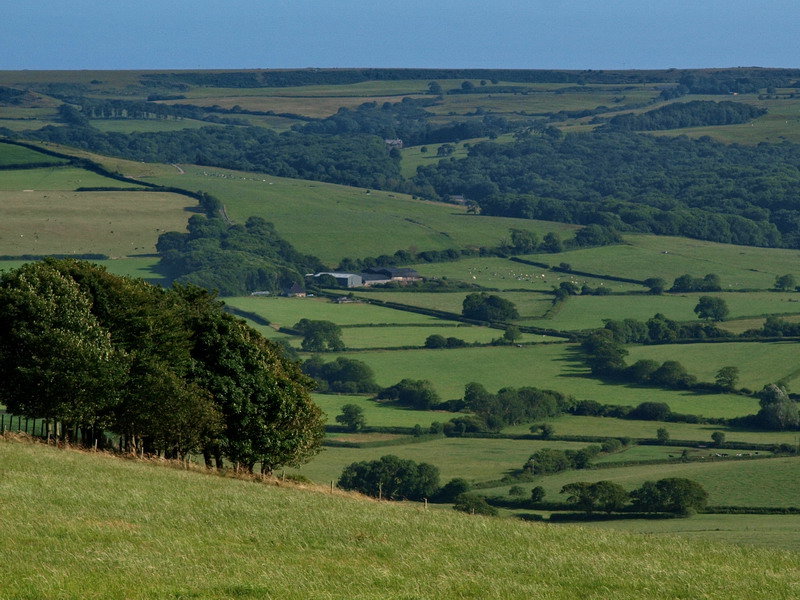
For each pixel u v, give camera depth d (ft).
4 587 227.61
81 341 492.13
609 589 269.03
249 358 555.28
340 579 257.96
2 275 516.73
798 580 293.64
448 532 336.08
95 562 252.83
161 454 560.61
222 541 293.23
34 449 459.32
